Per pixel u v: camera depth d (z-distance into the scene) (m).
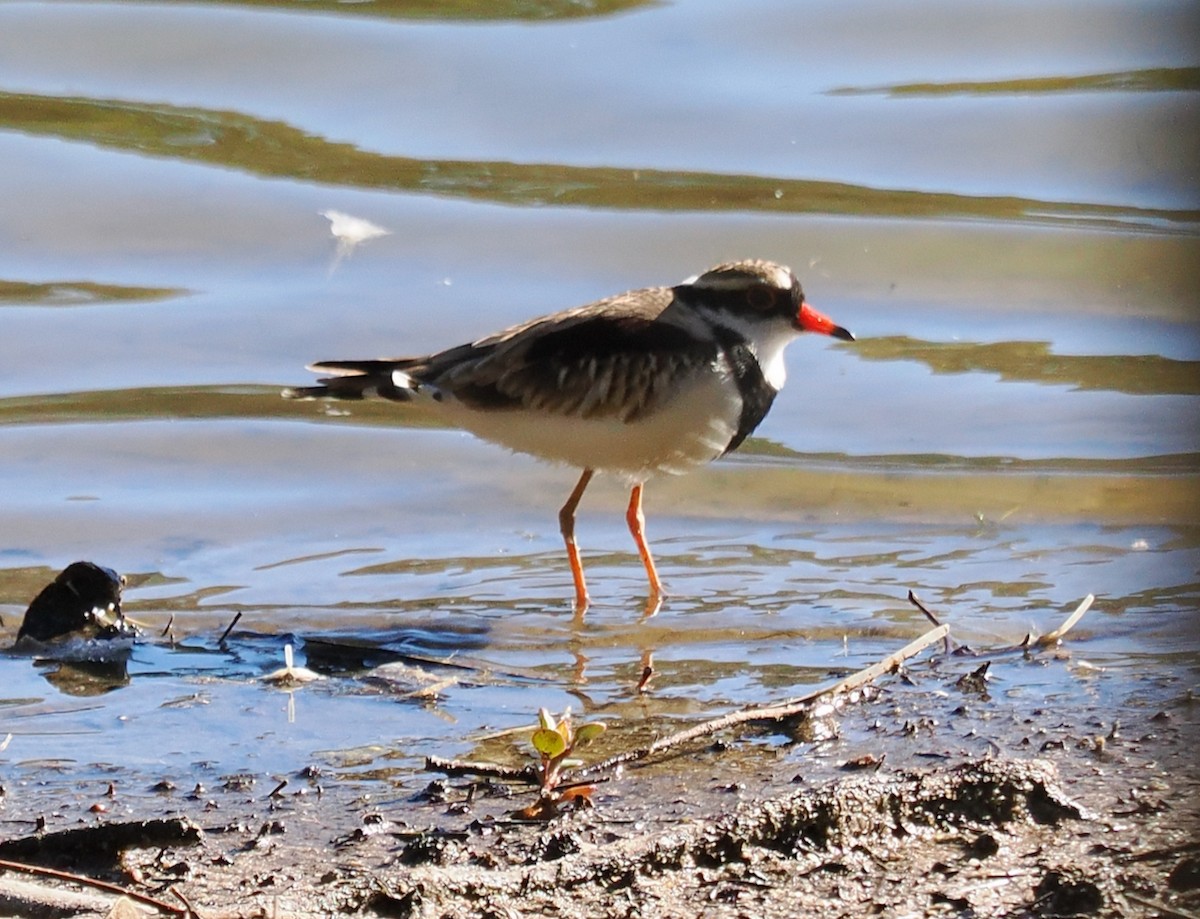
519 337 11.56
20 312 15.20
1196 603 10.59
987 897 6.82
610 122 18.45
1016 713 8.80
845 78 19.11
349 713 9.15
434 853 7.27
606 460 11.58
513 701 9.31
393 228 16.72
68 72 18.73
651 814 7.67
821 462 13.24
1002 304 15.95
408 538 12.22
